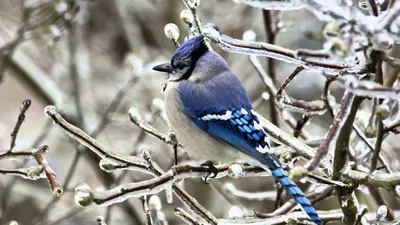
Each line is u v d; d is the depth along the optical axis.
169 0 19.97
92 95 18.53
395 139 17.66
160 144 18.38
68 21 14.80
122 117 18.00
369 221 8.31
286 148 9.48
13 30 18.33
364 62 7.12
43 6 15.65
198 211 8.77
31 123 22.22
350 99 7.02
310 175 7.84
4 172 7.90
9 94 23.62
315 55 6.40
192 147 9.60
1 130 20.33
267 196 12.34
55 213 17.22
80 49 18.05
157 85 19.20
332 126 6.91
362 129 10.48
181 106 9.43
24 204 18.39
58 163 19.89
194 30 9.51
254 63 11.81
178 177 8.07
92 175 20.33
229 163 9.43
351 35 6.38
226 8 19.06
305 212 7.94
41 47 19.30
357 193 13.22
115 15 21.69
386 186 7.43
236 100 9.32
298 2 6.95
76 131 8.11
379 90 6.45
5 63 14.83
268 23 12.12
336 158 7.62
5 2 19.27
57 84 18.19
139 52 19.55
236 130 9.12
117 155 8.28
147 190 7.51
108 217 12.40
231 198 13.16
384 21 6.52
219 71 9.57
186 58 9.53
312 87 20.48
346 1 6.57
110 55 22.05
